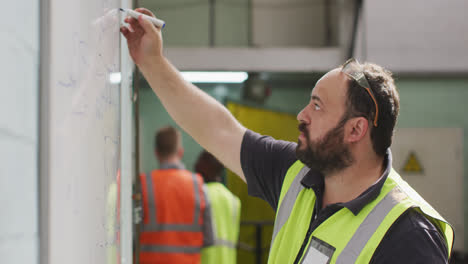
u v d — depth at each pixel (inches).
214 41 212.1
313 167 47.7
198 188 95.7
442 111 194.9
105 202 36.0
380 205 42.9
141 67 53.2
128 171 52.4
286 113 203.2
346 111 45.8
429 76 195.0
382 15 193.3
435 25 193.8
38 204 21.6
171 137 96.4
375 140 46.3
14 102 18.9
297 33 214.2
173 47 190.4
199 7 211.8
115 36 41.7
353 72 46.3
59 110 23.3
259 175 55.4
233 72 191.9
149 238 92.8
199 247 94.5
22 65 19.8
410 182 193.6
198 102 56.6
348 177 47.1
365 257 40.9
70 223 25.4
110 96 38.5
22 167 19.7
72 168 25.7
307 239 47.3
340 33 195.3
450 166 193.5
